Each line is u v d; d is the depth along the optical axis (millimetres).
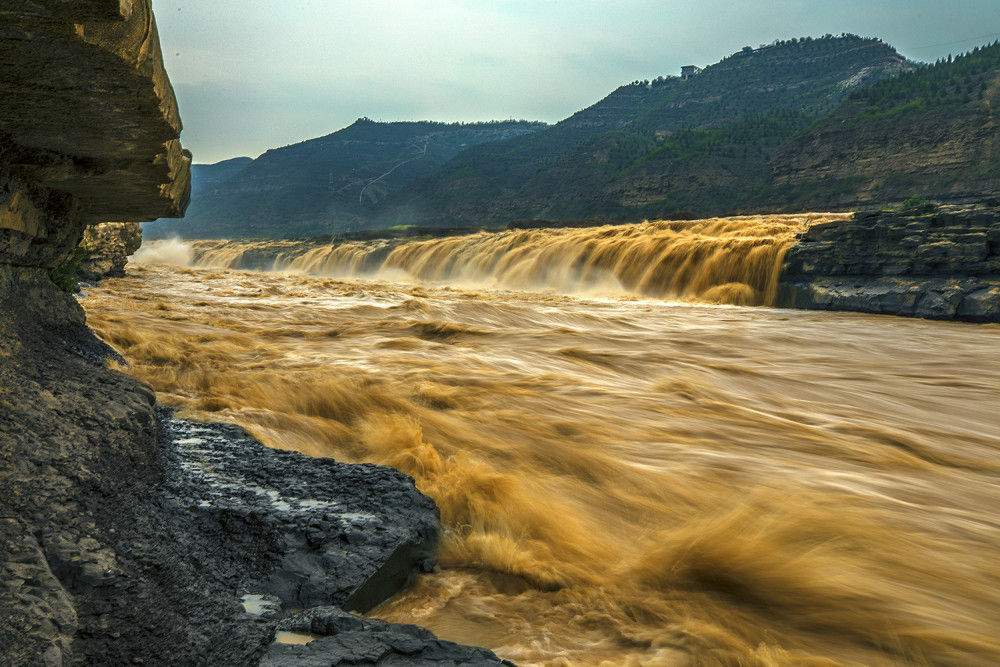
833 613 3373
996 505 5047
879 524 4488
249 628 2576
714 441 6613
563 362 11461
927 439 7047
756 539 4156
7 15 2020
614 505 4859
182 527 3330
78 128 3316
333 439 6039
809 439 6844
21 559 2277
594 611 3338
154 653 2201
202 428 5289
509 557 3801
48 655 1927
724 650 3004
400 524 3793
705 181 190250
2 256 4602
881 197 145125
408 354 11375
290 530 3521
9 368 3797
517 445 6184
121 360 7145
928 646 3119
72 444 3262
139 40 2414
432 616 3262
